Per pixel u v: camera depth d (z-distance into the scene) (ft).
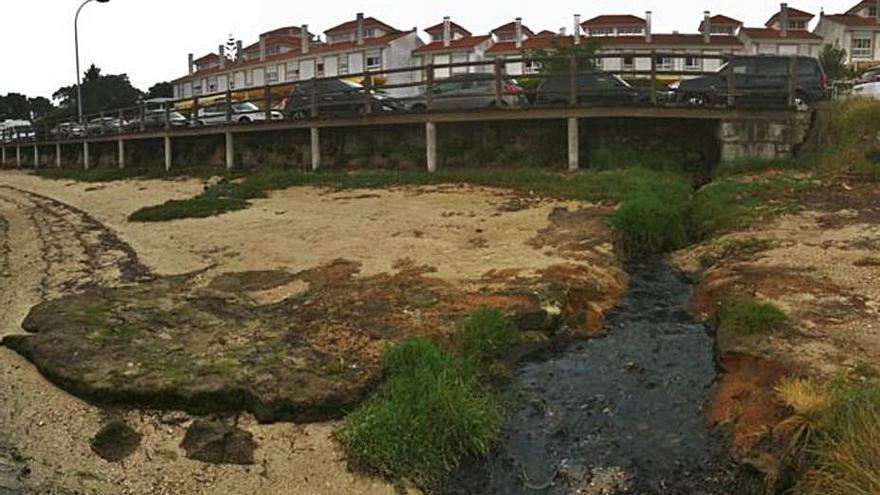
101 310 27.91
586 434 19.75
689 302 29.30
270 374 21.66
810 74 61.11
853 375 18.92
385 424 18.79
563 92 58.39
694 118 55.11
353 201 50.39
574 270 30.71
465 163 60.95
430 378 20.29
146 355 23.32
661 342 25.40
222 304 28.68
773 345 21.35
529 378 23.00
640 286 31.55
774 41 164.35
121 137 93.71
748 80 59.21
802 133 54.54
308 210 48.16
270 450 19.04
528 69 138.82
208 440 19.17
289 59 197.47
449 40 180.45
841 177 47.39
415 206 47.11
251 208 50.55
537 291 27.81
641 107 54.54
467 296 27.76
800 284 26.73
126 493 17.42
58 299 30.45
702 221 39.68
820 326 22.59
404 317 25.90
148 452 19.03
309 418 20.29
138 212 52.85
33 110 304.50
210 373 21.77
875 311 23.70
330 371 21.85
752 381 20.10
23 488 17.49
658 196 44.34
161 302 29.09
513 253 34.01
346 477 17.99
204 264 35.88
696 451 18.54
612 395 21.71
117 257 38.75
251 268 34.27
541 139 58.65
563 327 26.48
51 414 20.86
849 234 34.06
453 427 18.88
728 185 45.98
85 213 58.54
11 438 19.74
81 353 23.53
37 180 99.40
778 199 42.34
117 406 21.15
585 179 50.55
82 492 17.42
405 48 186.39
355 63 186.39
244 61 212.23
